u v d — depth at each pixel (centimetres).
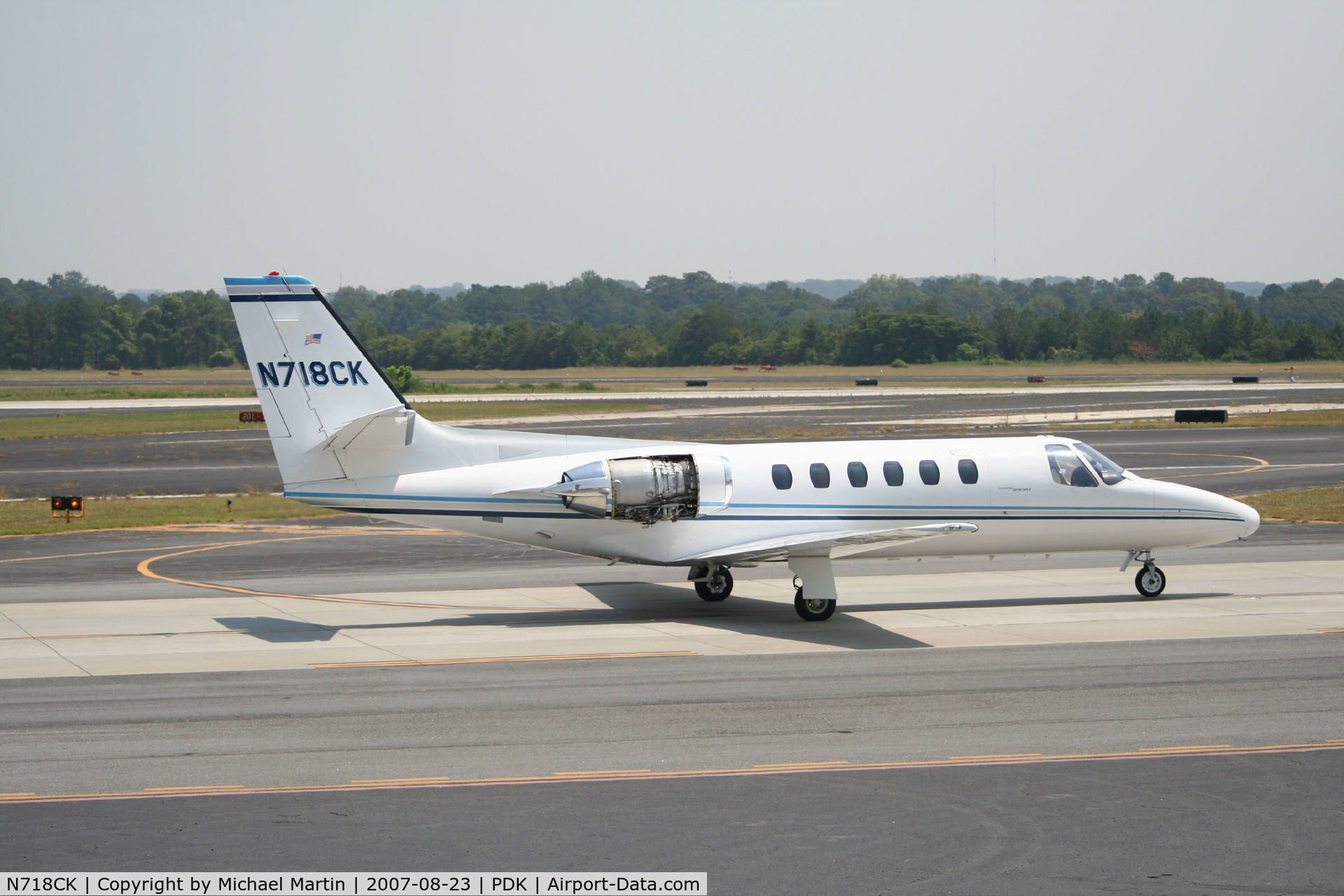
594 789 3609
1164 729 4259
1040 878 2947
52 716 4466
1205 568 8119
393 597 7275
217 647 5809
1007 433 18700
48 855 3097
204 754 3978
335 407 6281
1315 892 2869
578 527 6500
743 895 2850
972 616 6588
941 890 2870
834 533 6494
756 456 6725
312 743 4100
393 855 3100
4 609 6850
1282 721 4369
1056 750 4009
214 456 17025
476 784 3659
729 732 4238
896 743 4091
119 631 6228
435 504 6381
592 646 5797
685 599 7200
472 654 5622
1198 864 3039
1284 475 13250
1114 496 6981
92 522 10844
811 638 5991
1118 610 6738
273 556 8906
